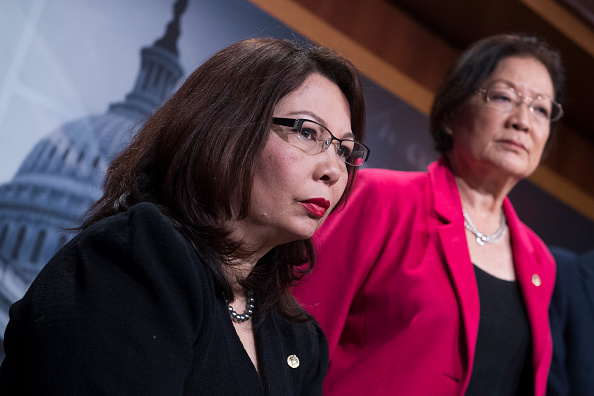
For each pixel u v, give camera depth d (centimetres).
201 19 249
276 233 106
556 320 206
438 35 331
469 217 181
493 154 180
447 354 153
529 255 178
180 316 88
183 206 99
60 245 210
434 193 177
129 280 87
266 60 108
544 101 187
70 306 83
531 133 183
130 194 101
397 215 170
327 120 109
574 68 339
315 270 161
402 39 315
